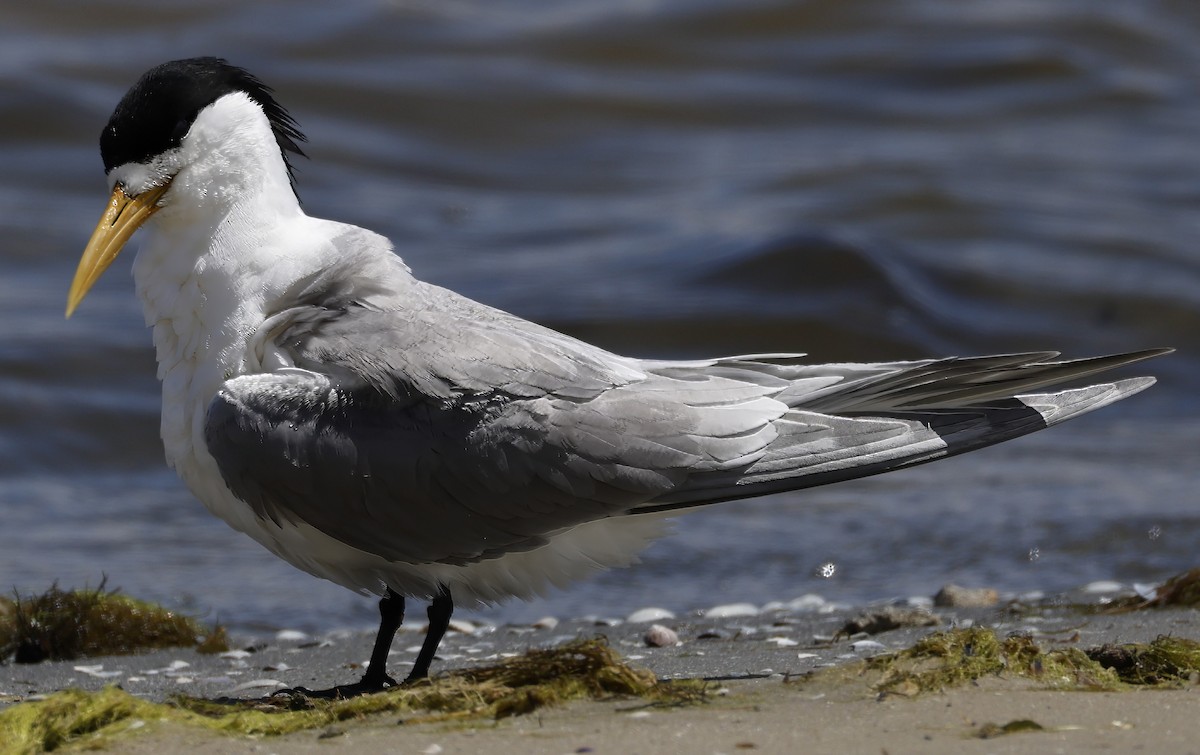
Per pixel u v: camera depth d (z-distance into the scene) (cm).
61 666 962
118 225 779
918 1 4106
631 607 1195
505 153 3266
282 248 780
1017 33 3981
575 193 3003
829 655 857
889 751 561
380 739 601
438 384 749
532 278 2366
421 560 770
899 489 1590
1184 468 1656
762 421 764
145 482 1698
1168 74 3881
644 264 2427
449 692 664
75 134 2841
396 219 2742
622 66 3716
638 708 649
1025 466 1681
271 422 744
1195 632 883
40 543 1413
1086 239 2659
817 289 2281
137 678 904
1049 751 555
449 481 745
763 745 575
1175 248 2628
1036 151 3334
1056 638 870
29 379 1884
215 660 977
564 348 771
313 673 903
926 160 3194
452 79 3478
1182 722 600
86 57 3300
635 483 749
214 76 789
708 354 2150
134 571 1319
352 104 3350
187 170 777
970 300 2356
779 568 1312
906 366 781
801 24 3941
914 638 911
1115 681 688
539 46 3741
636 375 773
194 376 777
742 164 3173
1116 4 4291
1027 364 769
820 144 3362
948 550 1342
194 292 774
